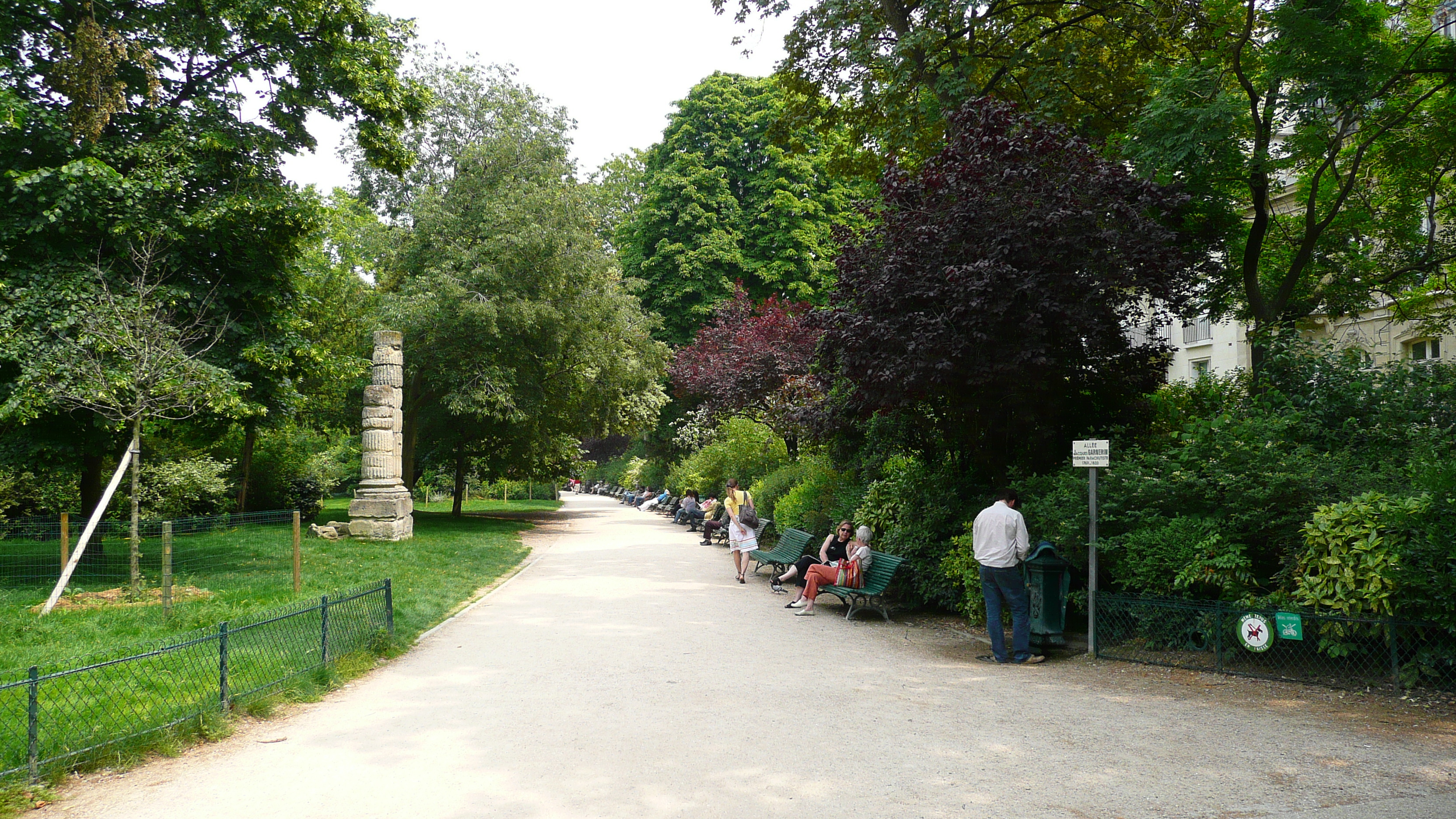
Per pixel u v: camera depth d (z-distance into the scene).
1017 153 9.02
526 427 25.95
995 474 10.82
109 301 10.61
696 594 12.10
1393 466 7.43
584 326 23.78
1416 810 4.04
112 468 18.89
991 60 14.66
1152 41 13.30
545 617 10.07
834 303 11.03
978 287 8.31
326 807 4.26
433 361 22.92
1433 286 16.22
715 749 5.12
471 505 40.75
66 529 10.89
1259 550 7.48
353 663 7.26
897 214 9.91
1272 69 11.01
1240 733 5.34
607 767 4.80
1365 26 11.09
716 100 39.03
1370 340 20.59
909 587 10.73
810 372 15.37
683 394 29.58
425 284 21.50
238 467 23.52
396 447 19.34
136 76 12.66
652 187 38.56
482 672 7.27
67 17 12.27
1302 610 6.67
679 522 27.09
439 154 25.70
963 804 4.19
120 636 8.16
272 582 11.48
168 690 5.96
